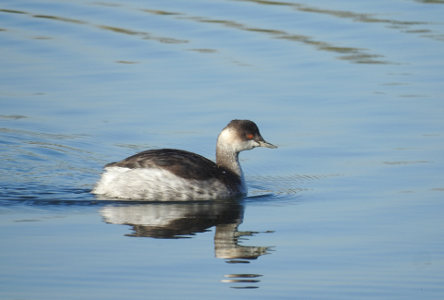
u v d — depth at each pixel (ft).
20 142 54.95
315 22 80.59
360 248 38.19
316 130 56.80
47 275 34.47
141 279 34.19
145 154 47.19
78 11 84.79
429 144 53.88
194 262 36.27
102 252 37.22
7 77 66.18
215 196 46.52
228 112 59.52
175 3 87.92
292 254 37.50
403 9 85.46
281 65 69.26
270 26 79.25
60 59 70.44
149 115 59.36
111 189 46.47
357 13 83.82
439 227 40.73
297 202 45.88
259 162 53.42
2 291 32.86
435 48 72.90
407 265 36.04
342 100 61.93
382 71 67.77
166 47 73.56
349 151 53.42
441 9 85.15
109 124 57.98
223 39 75.77
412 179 48.44
